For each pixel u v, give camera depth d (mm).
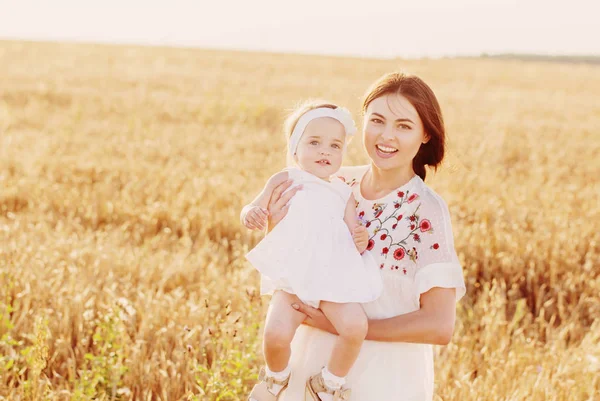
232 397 3742
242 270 5641
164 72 28219
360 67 38875
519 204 8789
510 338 5078
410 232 2713
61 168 9781
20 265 5250
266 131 14508
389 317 2730
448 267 2617
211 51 48031
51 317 4602
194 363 3859
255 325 4234
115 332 4277
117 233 6816
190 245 6711
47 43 45094
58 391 3891
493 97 25734
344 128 2949
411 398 2740
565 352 4664
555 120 19578
